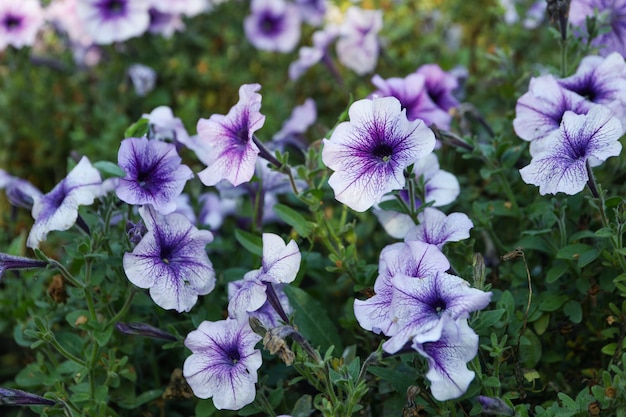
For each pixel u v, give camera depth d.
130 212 0.80
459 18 1.27
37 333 0.74
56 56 1.30
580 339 0.79
